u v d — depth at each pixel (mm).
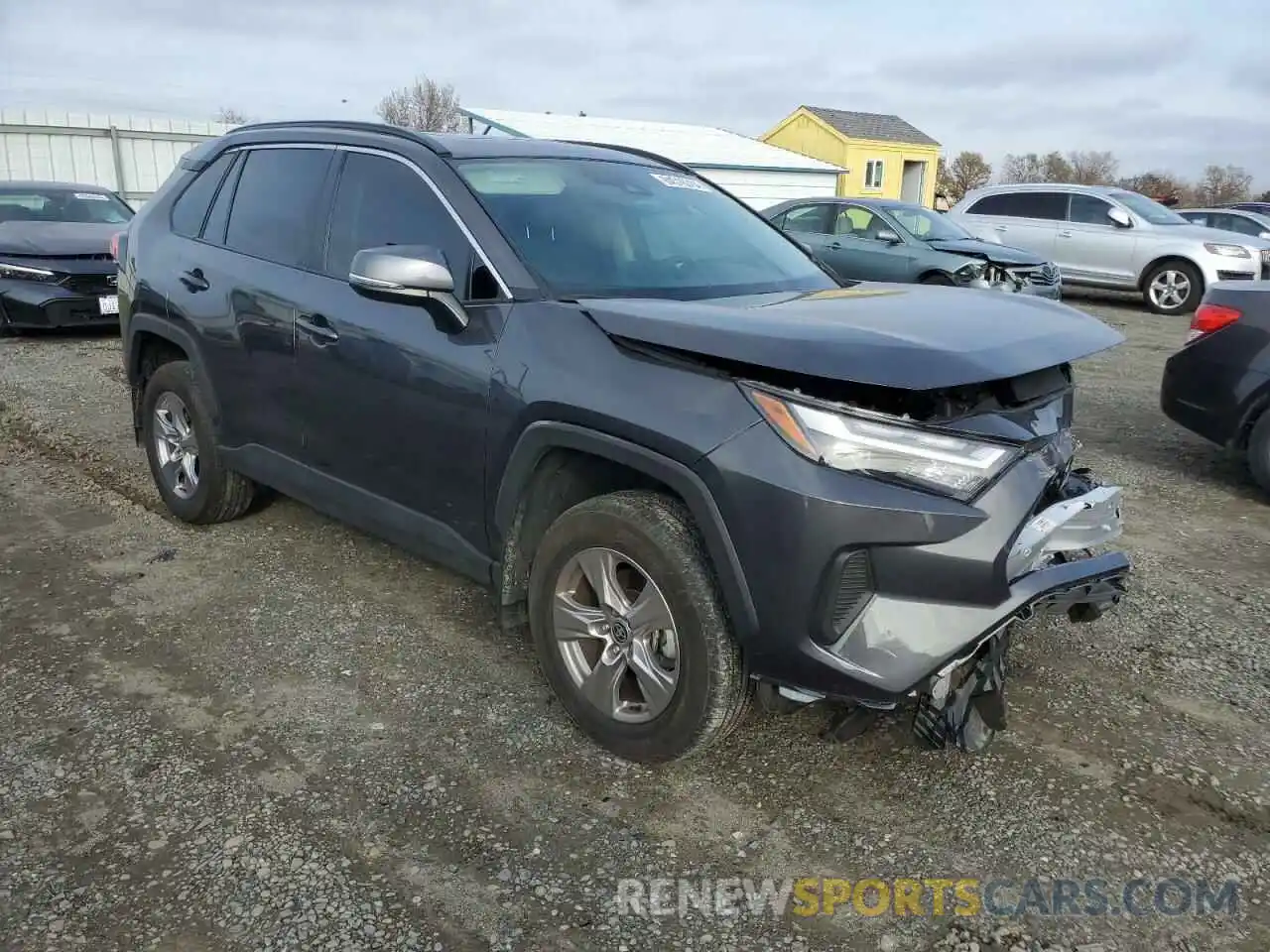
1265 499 5727
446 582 4215
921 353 2402
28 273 9539
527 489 3068
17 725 3078
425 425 3301
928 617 2502
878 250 12586
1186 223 15422
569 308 2973
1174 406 6082
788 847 2633
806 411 2449
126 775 2842
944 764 2998
